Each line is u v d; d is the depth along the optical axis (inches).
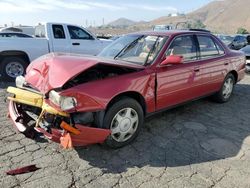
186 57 192.7
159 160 145.3
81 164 139.6
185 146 161.6
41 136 167.3
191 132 181.2
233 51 248.5
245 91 294.7
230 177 131.6
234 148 160.4
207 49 214.4
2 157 143.7
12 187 120.4
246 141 170.2
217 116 212.7
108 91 142.5
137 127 162.2
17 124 161.8
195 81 198.2
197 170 136.8
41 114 141.1
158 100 172.1
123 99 151.4
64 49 364.5
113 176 130.5
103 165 139.3
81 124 140.9
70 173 131.7
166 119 202.1
